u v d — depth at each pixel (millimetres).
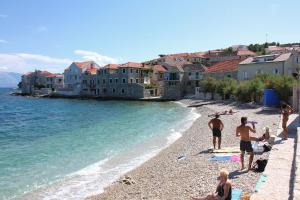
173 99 100062
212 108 60656
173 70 105438
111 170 21188
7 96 161250
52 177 19875
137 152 26422
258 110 47844
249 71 78625
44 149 28719
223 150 22266
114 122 48625
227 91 76500
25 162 23797
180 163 20969
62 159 24578
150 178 18656
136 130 39156
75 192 17141
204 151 23219
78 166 22391
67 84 137375
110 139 33156
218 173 16938
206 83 86000
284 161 15477
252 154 16203
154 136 34156
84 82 128625
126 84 114250
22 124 50938
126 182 18125
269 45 148250
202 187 15328
